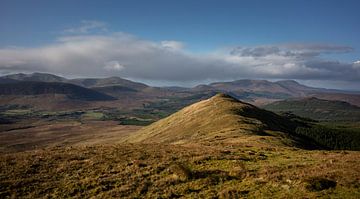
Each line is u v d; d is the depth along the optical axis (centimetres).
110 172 2966
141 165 3189
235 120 9888
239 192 2297
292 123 16725
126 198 2300
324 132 15750
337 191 2184
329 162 3192
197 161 3403
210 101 15650
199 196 2281
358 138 15900
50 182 2673
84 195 2406
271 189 2316
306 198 2072
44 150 4250
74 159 3475
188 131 11362
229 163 3312
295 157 3762
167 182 2611
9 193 2438
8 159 3447
